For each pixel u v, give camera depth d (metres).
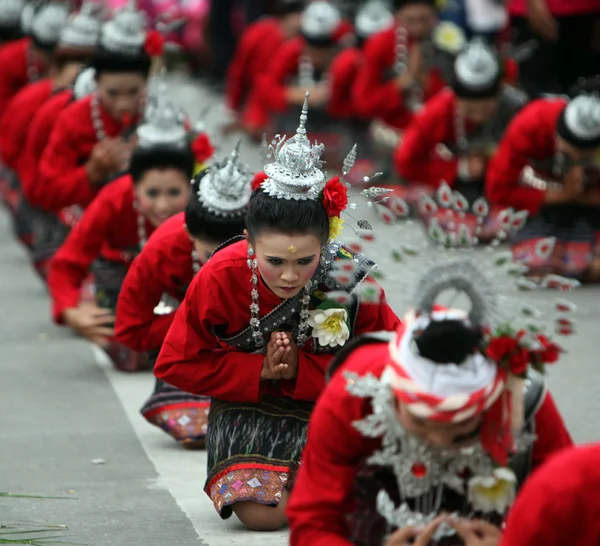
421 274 6.92
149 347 12.36
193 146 13.66
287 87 30.03
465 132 20.83
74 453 12.13
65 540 9.77
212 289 9.54
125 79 16.42
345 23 31.50
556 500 6.07
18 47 24.19
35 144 17.83
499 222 7.27
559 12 23.66
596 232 19.14
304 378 9.65
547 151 18.77
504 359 6.76
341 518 7.48
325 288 9.41
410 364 6.69
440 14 27.91
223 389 9.80
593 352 15.59
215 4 42.09
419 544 7.11
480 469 7.14
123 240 14.89
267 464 9.94
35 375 15.09
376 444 7.36
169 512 10.50
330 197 8.77
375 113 25.80
